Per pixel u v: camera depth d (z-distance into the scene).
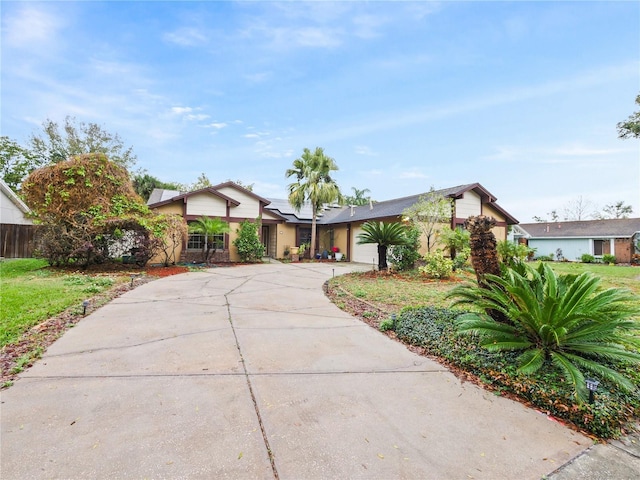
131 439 2.21
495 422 2.53
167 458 2.03
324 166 18.17
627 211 38.12
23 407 2.57
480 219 4.01
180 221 12.48
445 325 4.61
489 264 3.94
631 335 3.48
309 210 21.22
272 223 17.33
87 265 10.77
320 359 3.74
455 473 1.97
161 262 13.95
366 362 3.68
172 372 3.29
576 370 2.79
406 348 4.14
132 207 11.82
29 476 1.85
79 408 2.58
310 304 6.59
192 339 4.29
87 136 25.38
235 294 7.46
